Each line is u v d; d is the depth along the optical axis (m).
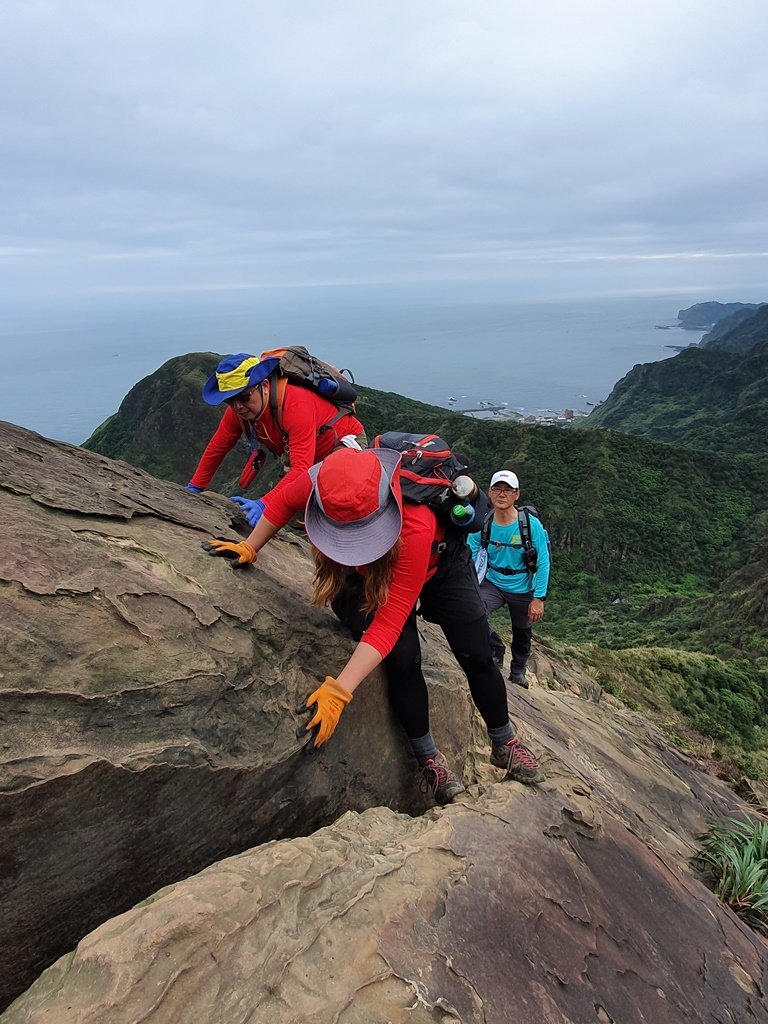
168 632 2.13
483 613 2.83
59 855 1.74
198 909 1.70
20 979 1.79
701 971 2.66
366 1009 1.64
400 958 1.82
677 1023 2.28
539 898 2.37
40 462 2.69
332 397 3.18
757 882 4.05
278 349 3.18
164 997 1.51
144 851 1.95
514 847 2.54
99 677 1.87
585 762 5.20
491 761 3.41
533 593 5.60
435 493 2.39
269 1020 1.53
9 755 1.62
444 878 2.21
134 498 2.77
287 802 2.39
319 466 2.40
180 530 2.70
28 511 2.24
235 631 2.36
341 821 2.47
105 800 1.79
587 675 12.45
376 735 2.83
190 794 2.01
